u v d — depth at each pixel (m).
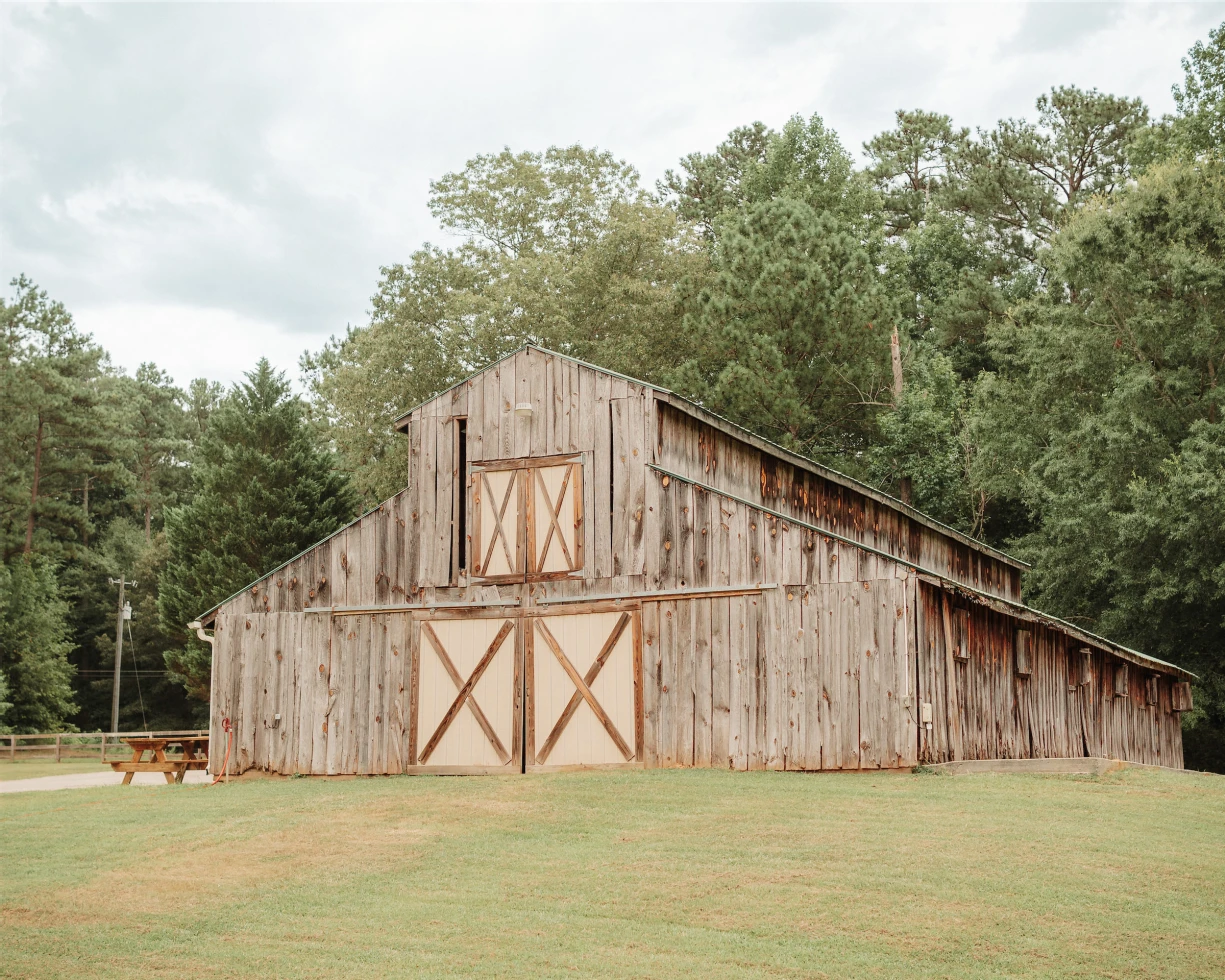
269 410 47.94
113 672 66.38
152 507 78.19
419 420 22.56
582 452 21.17
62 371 69.69
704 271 48.50
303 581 22.67
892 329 44.00
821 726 18.69
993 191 56.72
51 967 10.20
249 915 11.64
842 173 52.00
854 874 12.22
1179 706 28.73
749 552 19.67
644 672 20.09
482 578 21.47
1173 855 12.93
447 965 9.91
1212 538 31.20
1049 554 35.69
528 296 43.00
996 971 9.52
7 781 27.36
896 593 18.44
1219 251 35.91
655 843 13.90
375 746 21.53
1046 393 38.44
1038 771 18.09
